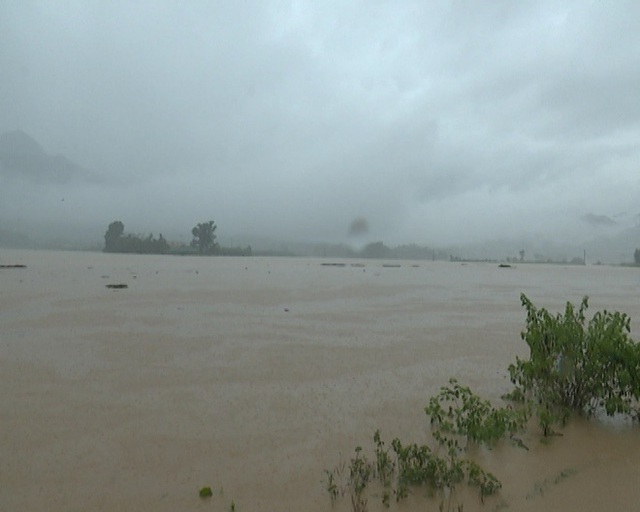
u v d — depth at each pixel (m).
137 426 5.66
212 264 47.53
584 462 4.92
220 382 7.38
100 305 15.20
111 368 7.98
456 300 19.14
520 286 28.66
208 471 4.66
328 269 44.66
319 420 5.92
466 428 5.40
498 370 8.29
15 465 4.72
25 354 8.78
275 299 18.03
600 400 6.53
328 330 11.77
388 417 6.05
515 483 4.50
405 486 4.37
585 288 27.88
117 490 4.31
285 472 4.64
